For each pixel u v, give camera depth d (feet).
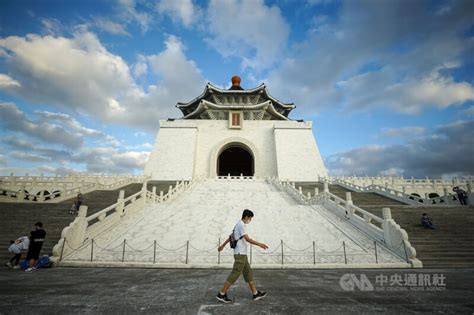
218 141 128.57
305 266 27.55
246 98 143.95
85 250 30.73
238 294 16.01
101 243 33.24
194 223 41.81
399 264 28.12
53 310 12.58
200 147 127.65
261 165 124.67
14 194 58.08
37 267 25.61
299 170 117.70
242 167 179.32
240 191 70.08
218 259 28.96
